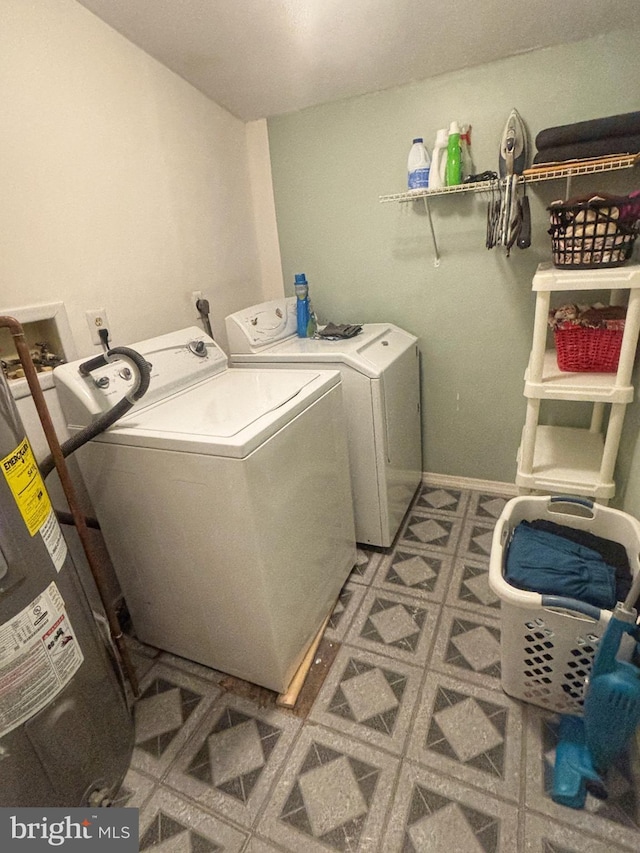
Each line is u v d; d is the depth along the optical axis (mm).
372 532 1889
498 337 2045
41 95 1253
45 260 1305
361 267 2182
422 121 1857
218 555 1178
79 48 1347
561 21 1485
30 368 1074
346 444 1637
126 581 1428
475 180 1735
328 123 2004
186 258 1850
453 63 1703
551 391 1402
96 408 1232
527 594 1078
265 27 1478
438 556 1872
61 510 1442
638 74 1547
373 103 1905
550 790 1043
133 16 1399
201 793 1105
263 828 1026
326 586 1544
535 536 1312
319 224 2188
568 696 1160
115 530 1337
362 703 1287
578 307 1682
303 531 1344
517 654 1172
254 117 2100
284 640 1279
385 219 2055
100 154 1443
